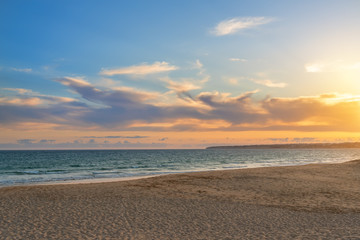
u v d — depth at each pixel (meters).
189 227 10.09
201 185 21.23
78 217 11.41
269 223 10.68
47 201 14.69
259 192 18.02
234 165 53.34
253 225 10.40
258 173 29.30
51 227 9.94
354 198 15.90
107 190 18.73
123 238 8.77
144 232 9.44
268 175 27.30
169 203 14.43
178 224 10.49
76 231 9.48
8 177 31.09
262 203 14.53
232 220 11.12
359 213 12.34
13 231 9.41
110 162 66.19
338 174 28.16
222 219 11.27
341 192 17.84
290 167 37.28
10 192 17.66
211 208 13.30
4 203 14.04
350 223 10.66
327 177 25.67
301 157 96.88
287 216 11.80
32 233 9.22
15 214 11.81
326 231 9.59
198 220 11.09
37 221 10.74
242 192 18.06
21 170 42.47
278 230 9.74
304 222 10.84
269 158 88.69
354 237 8.87
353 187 19.86
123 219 11.15
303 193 17.56
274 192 17.98
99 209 12.92
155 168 46.25
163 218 11.38
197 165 53.94
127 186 20.89
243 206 13.77
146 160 76.25
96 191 18.25
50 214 11.88
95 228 9.87
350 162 45.44
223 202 14.77
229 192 18.06
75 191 18.20
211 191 18.44
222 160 75.56
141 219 11.19
